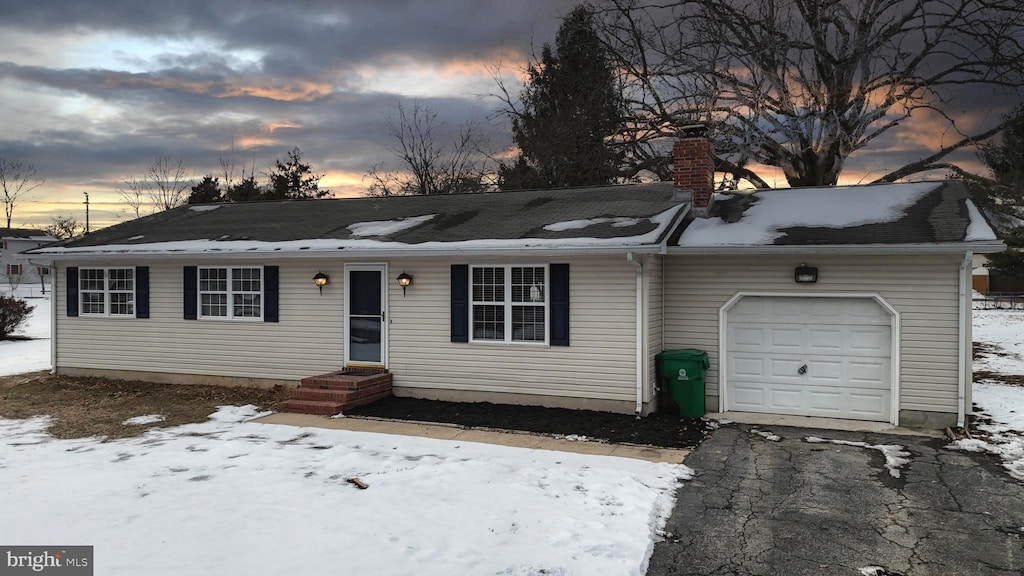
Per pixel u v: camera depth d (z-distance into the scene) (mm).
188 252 12406
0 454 7953
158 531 5199
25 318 24734
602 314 10164
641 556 4879
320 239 12164
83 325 13930
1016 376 13906
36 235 73250
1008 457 7715
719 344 10492
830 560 4941
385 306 11578
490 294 10914
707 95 20141
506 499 6105
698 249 10078
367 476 6871
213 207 17016
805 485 6746
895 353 9430
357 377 11086
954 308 9078
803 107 19688
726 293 10477
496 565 4660
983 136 19578
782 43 19406
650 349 10117
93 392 12469
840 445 8367
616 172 23078
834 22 19703
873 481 6871
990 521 5711
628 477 6879
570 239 10039
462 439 8680
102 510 5707
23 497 6086
